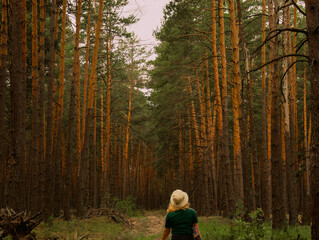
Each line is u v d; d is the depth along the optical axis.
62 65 16.83
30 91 18.97
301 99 27.61
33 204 13.03
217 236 9.85
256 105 25.14
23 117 11.11
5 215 7.66
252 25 20.88
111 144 33.97
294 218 12.86
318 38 5.12
